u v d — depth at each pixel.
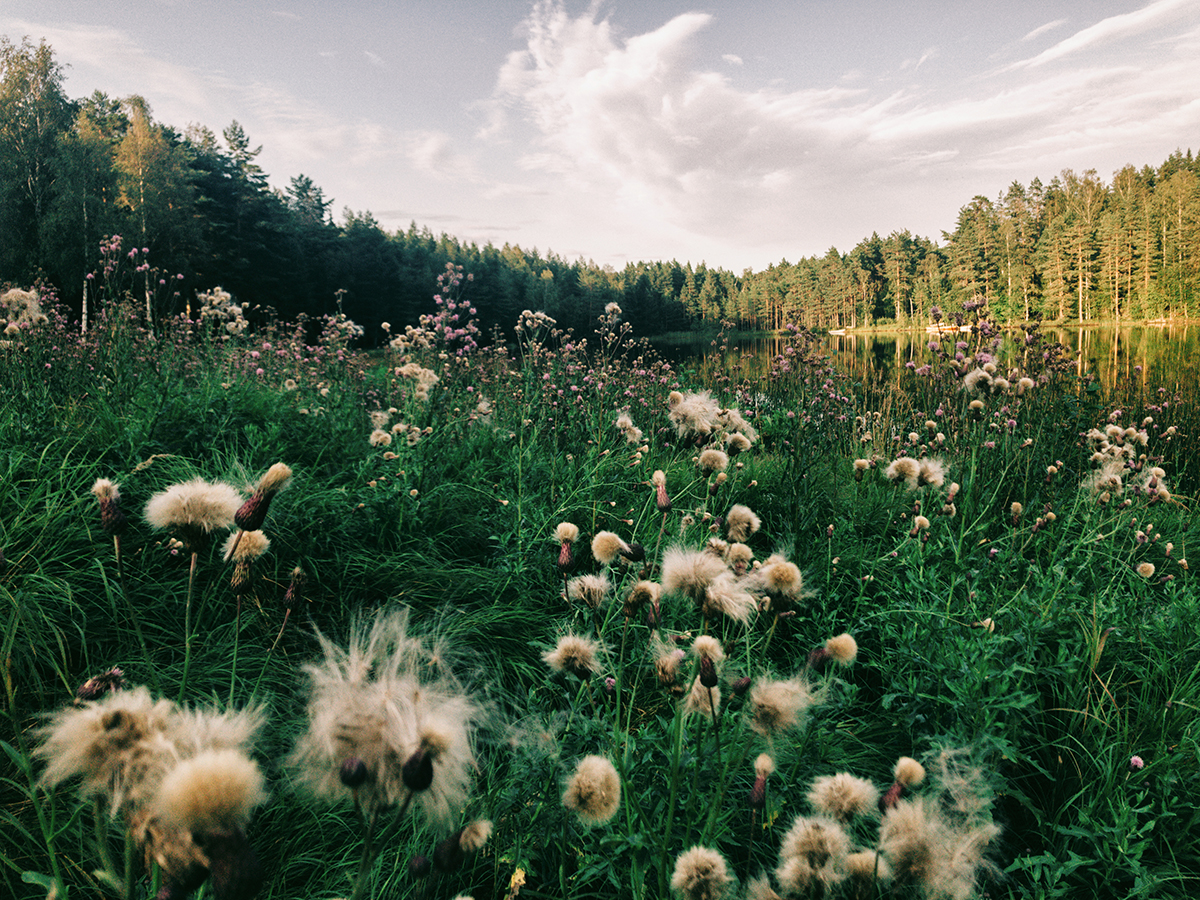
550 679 2.40
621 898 1.61
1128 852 1.77
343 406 4.82
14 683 2.02
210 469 3.49
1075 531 3.54
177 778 0.66
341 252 51.44
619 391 7.18
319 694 1.09
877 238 80.88
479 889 1.65
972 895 1.37
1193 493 5.87
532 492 4.11
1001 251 57.62
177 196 29.91
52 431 3.44
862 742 2.26
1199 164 74.25
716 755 1.59
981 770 1.84
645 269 118.69
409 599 2.96
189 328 7.27
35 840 1.59
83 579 2.50
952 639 2.37
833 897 1.22
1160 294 50.97
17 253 24.06
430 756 0.90
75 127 26.75
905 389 8.21
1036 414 5.20
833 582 3.24
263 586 2.74
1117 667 2.57
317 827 1.79
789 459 4.46
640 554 1.92
